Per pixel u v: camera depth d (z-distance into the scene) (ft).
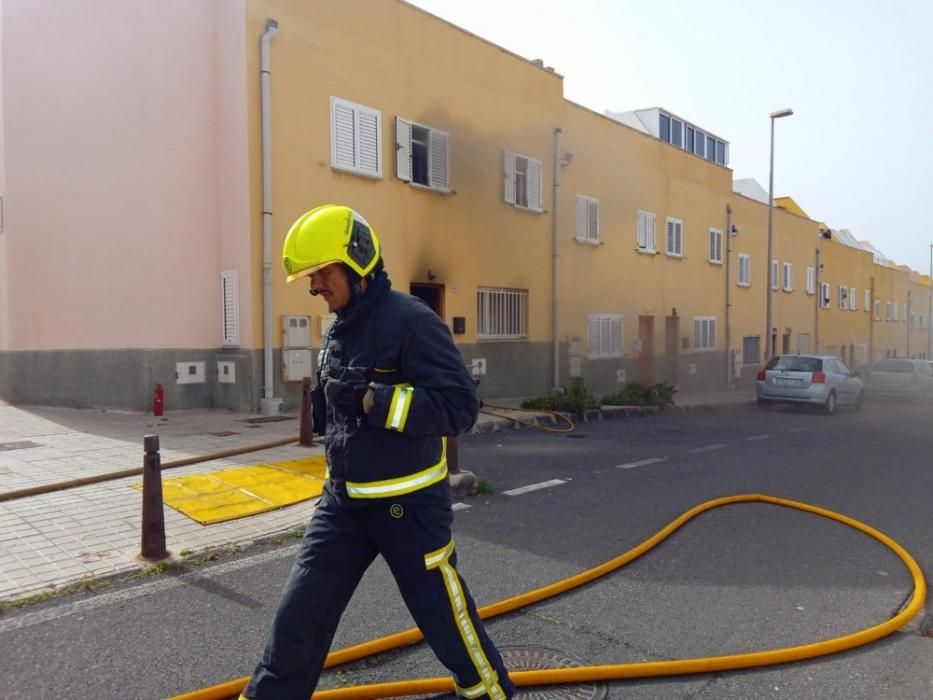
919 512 21.84
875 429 45.19
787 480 26.43
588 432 40.06
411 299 8.30
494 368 49.67
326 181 38.24
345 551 8.34
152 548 15.35
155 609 13.14
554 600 14.10
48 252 38.73
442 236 45.42
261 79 35.14
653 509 21.43
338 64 38.73
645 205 67.82
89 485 20.70
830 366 58.54
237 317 35.99
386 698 10.16
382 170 41.22
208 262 36.50
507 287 50.90
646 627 12.89
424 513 8.09
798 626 13.04
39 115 38.60
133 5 35.91
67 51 37.63
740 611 13.70
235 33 35.06
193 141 35.86
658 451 33.04
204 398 36.96
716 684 10.93
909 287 169.07
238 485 21.24
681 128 82.53
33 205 39.06
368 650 11.39
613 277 62.90
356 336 8.24
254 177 35.27
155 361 35.76
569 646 12.04
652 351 69.26
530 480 25.43
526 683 10.66
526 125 52.26
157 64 35.65
